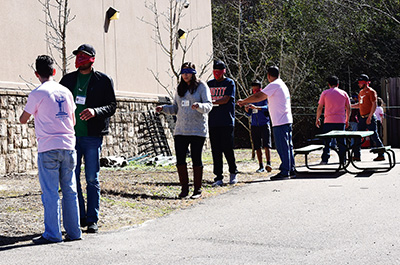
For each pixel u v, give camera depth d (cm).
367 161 1304
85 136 595
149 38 1773
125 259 461
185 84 808
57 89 542
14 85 1191
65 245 522
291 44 2497
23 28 1232
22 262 459
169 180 997
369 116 1282
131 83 1655
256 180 995
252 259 446
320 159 1437
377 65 2439
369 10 2522
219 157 937
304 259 441
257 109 1134
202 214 668
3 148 1143
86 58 595
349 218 601
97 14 1498
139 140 1648
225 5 2769
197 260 449
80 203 610
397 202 688
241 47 2598
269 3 2698
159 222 629
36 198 764
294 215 631
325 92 1191
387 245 477
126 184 916
